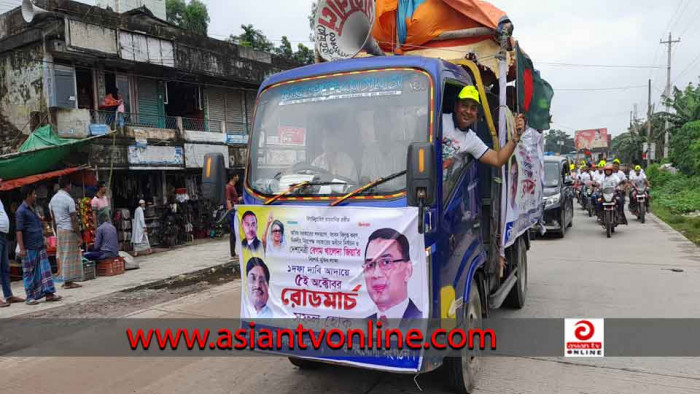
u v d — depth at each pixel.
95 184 10.73
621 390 3.77
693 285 6.96
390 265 2.99
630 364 4.30
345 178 3.29
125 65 13.83
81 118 12.09
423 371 2.97
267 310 3.42
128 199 13.81
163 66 14.15
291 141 3.57
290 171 3.52
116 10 16.86
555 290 6.95
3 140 13.00
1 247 7.08
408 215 2.91
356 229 3.07
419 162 2.79
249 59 17.06
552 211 11.92
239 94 17.94
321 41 4.06
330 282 3.17
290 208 3.30
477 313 4.06
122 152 12.62
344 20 4.01
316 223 3.20
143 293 7.74
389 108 3.30
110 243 9.34
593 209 17.39
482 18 4.47
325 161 3.40
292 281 3.31
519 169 5.43
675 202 18.58
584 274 7.93
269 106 3.75
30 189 7.21
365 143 3.32
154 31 14.20
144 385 4.21
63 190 8.34
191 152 14.56
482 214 4.43
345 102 3.45
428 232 3.00
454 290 3.40
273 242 3.38
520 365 4.34
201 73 15.30
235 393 3.96
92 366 4.71
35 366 4.77
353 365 3.13
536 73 6.22
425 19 4.60
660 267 8.22
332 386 4.00
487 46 4.66
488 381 4.01
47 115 11.88
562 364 4.34
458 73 3.77
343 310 3.13
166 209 13.55
